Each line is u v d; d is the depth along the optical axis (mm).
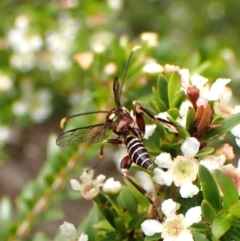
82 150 213
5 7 333
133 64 204
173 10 569
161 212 152
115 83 160
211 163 142
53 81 341
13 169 482
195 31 552
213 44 236
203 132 147
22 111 328
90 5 330
